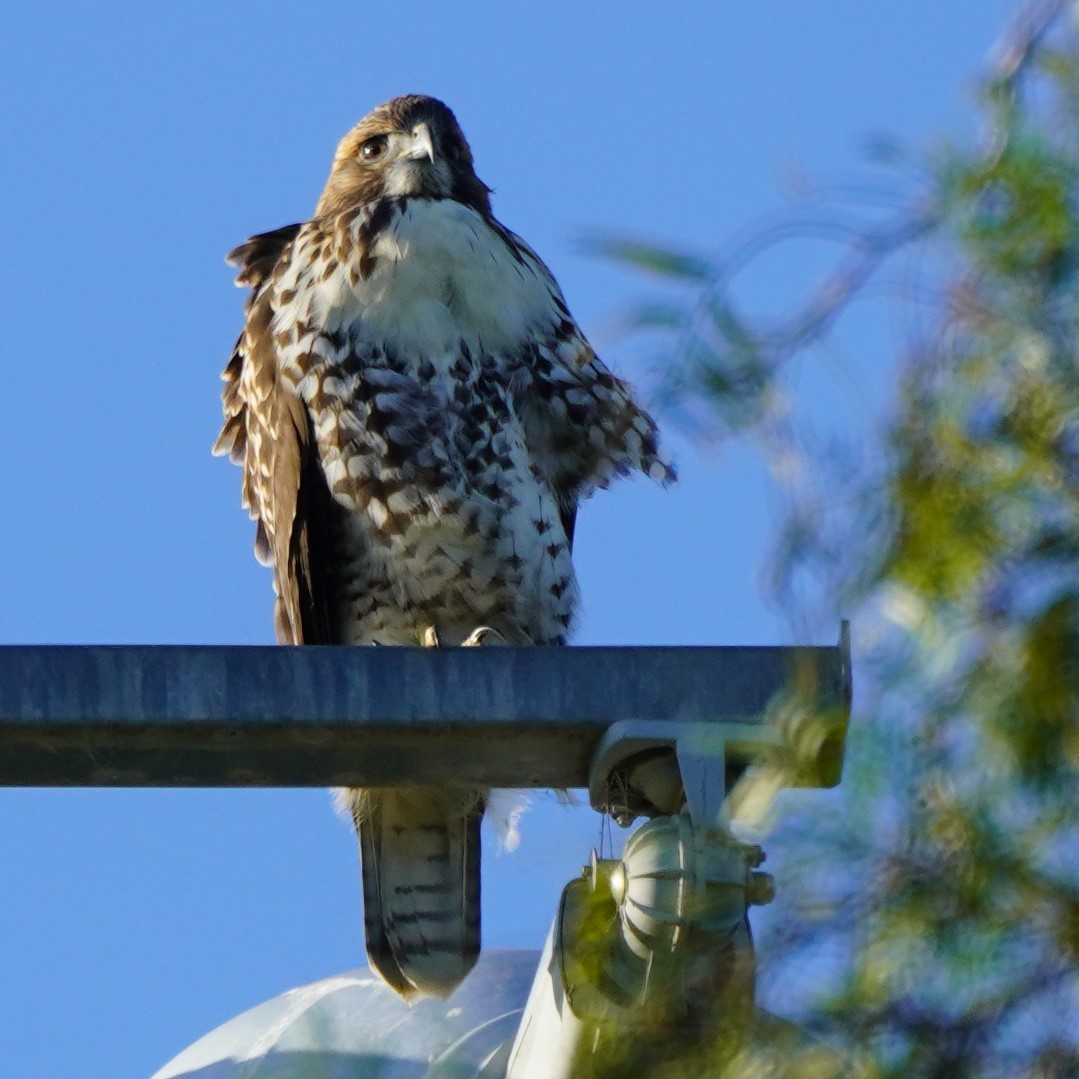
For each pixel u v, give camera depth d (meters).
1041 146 4.75
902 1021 4.33
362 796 12.06
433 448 13.16
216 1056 11.81
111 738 8.32
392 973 11.91
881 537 4.66
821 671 5.04
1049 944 4.32
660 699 8.23
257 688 8.29
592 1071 4.93
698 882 6.27
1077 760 4.41
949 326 4.68
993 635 4.52
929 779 4.50
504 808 12.05
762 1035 4.46
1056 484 4.56
